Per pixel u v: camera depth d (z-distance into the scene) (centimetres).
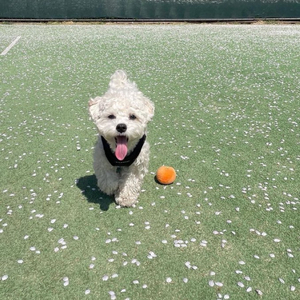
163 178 110
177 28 469
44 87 207
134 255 83
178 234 90
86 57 284
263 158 129
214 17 605
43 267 79
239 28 469
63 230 91
